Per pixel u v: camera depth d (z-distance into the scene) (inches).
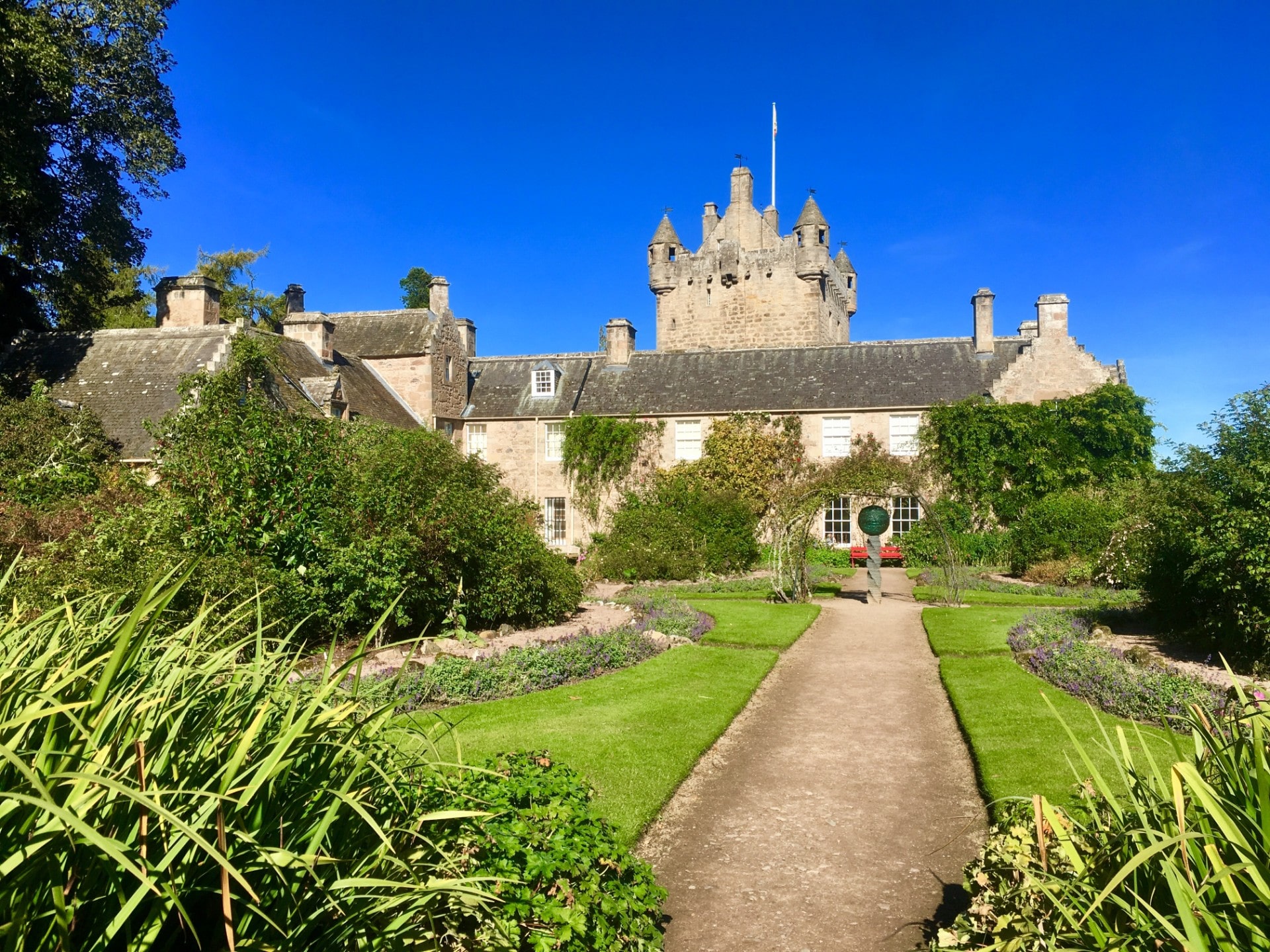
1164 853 101.7
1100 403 1051.9
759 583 843.4
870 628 597.9
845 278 1800.0
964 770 295.7
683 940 186.4
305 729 109.4
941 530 737.0
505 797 162.7
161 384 844.0
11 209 880.9
